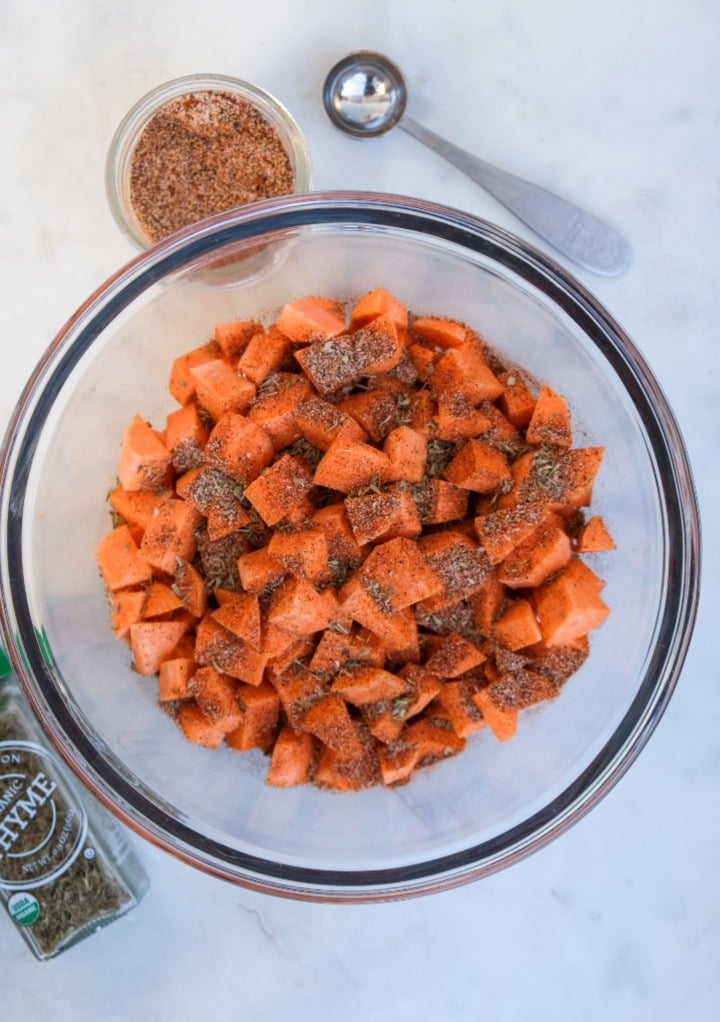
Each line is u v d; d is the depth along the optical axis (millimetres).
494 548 551
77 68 607
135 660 575
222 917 629
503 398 576
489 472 554
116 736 584
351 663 558
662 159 619
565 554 560
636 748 585
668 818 632
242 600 551
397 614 550
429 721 576
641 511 591
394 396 565
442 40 614
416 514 554
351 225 576
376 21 611
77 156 609
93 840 598
